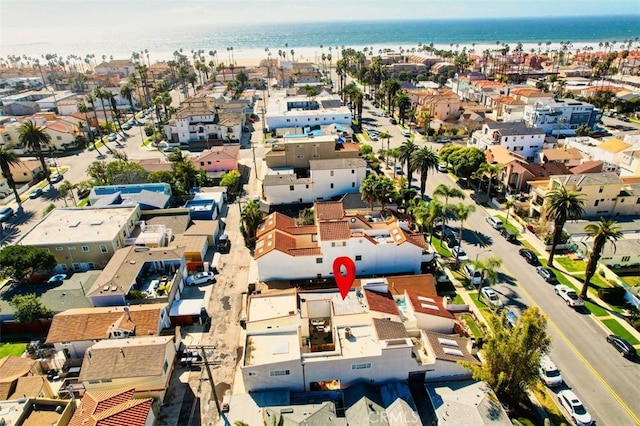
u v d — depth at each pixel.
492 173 90.44
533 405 44.44
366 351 45.41
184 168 95.88
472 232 79.75
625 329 54.69
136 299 57.12
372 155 112.38
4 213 89.06
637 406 44.34
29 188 105.56
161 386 44.78
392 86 160.25
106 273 60.69
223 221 85.75
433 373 45.84
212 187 97.19
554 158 102.62
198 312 57.00
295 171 104.81
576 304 58.50
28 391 44.50
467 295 62.25
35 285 62.34
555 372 47.38
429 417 43.19
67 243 66.50
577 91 179.50
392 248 64.44
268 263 63.56
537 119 131.25
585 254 69.44
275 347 45.66
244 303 61.31
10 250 61.66
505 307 59.00
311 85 197.00
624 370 48.72
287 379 44.84
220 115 149.12
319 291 55.78
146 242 70.00
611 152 99.25
